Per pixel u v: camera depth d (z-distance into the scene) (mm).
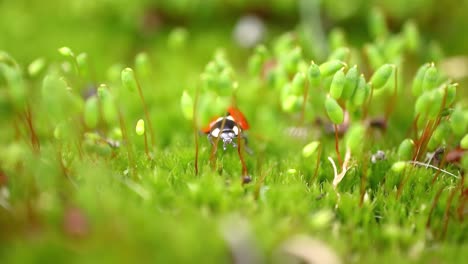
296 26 172
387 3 165
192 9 169
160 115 138
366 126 128
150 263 100
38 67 121
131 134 128
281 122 135
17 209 105
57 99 108
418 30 166
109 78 142
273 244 103
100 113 127
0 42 161
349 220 111
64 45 162
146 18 169
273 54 157
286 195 112
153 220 104
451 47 163
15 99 106
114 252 100
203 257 100
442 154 119
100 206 104
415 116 120
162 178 115
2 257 101
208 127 118
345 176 119
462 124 109
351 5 166
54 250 101
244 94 143
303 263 103
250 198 111
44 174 107
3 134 128
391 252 107
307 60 150
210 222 104
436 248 109
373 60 128
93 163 115
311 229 107
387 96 138
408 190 116
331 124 130
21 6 173
